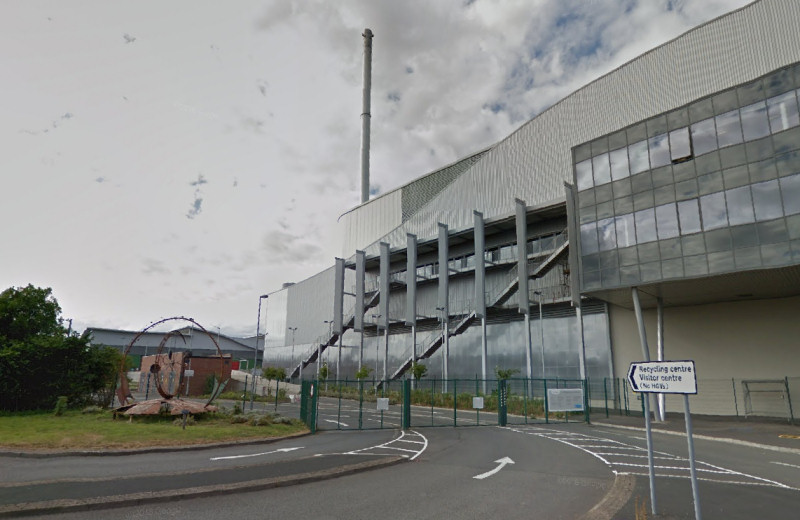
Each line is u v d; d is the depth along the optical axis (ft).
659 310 99.55
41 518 22.22
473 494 28.73
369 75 305.73
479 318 145.28
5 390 73.00
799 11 99.76
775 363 96.58
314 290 254.68
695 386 21.47
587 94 135.74
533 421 84.69
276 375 201.67
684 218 85.56
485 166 159.53
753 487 31.53
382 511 24.56
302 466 35.65
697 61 114.32
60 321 89.30
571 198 124.88
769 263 74.90
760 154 78.59
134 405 65.67
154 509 24.04
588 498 28.02
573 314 133.08
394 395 140.77
